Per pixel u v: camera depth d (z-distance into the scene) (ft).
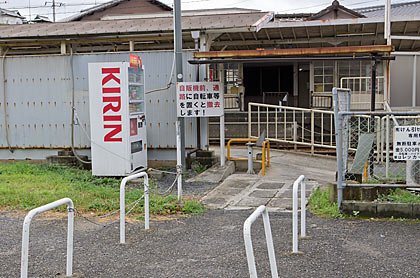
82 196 25.18
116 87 30.01
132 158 30.81
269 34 49.37
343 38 50.55
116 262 16.06
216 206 24.16
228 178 31.07
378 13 73.00
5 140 37.88
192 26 34.86
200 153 35.29
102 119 30.37
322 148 41.91
